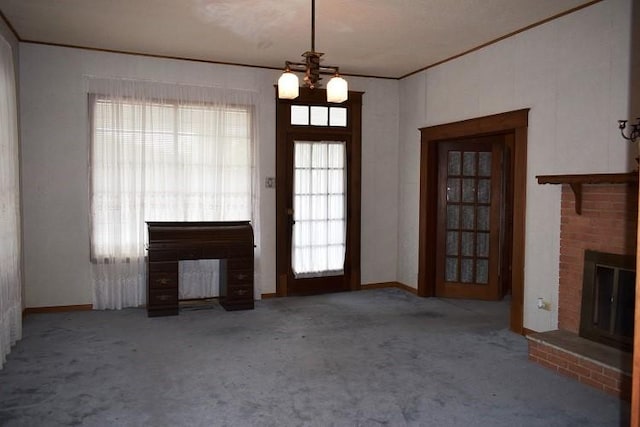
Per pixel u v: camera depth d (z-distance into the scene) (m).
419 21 4.18
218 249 5.08
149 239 4.88
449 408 2.97
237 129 5.62
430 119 5.75
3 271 3.69
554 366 3.57
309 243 6.03
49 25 4.39
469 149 5.77
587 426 2.77
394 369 3.59
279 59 5.41
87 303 5.19
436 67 5.61
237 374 3.48
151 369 3.55
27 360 3.70
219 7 3.90
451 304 5.58
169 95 5.33
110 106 5.14
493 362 3.75
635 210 3.43
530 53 4.31
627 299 3.46
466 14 4.00
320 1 3.75
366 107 6.23
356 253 6.24
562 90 3.99
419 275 5.98
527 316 4.38
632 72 3.45
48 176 5.00
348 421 2.80
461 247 5.86
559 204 4.04
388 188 6.40
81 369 3.54
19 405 2.95
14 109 4.25
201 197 5.46
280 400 3.07
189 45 4.92
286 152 5.86
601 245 3.66
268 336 4.36
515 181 4.48
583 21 3.81
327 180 6.07
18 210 4.52
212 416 2.85
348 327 4.65
